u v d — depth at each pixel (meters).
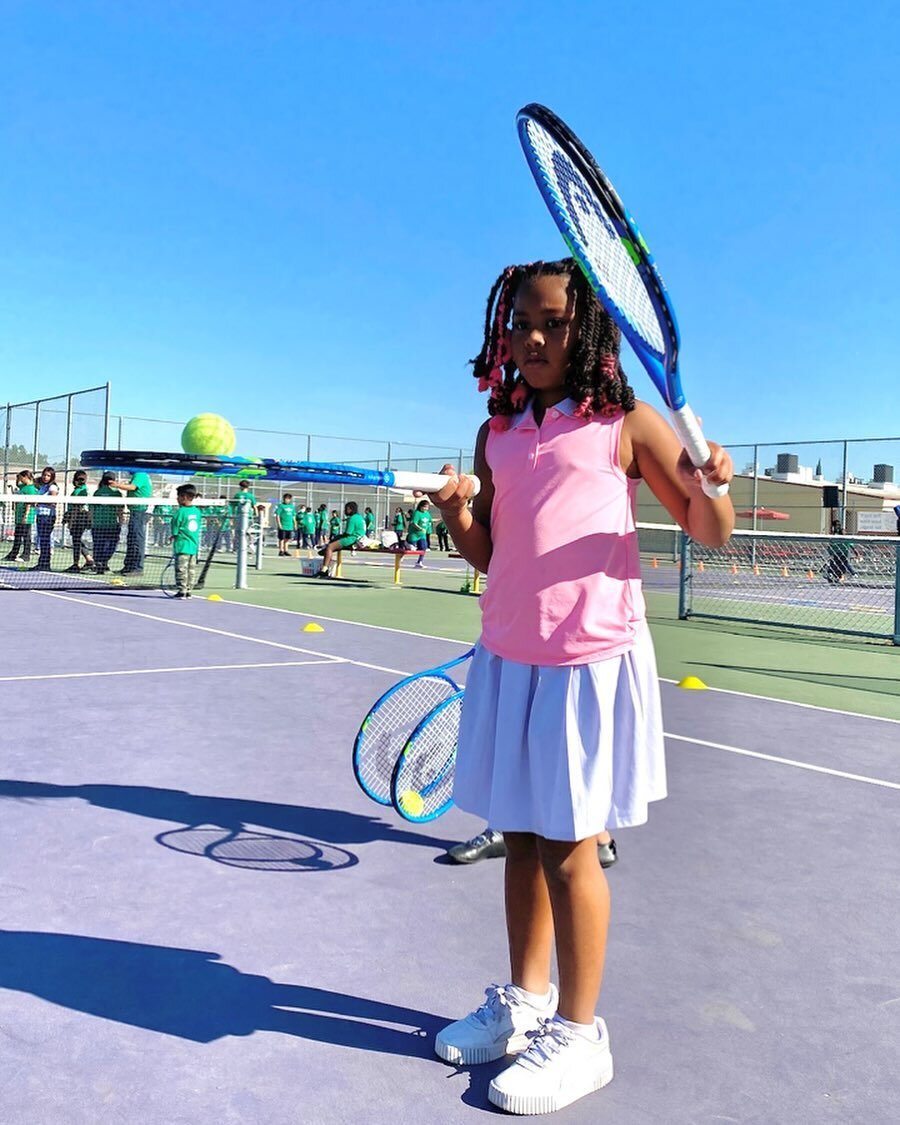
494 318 2.16
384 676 7.01
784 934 2.87
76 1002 2.36
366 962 2.61
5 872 3.15
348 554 28.66
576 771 1.98
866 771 4.79
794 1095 2.06
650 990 2.51
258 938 2.73
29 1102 1.95
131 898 2.98
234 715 5.59
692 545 12.48
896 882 3.30
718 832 3.80
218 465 2.08
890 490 23.48
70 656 7.59
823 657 9.21
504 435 2.16
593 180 1.62
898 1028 2.35
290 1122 1.92
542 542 2.03
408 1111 1.97
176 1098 1.98
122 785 4.14
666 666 8.27
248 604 12.44
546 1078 1.98
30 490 18.30
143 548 17.14
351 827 3.73
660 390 1.86
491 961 2.64
